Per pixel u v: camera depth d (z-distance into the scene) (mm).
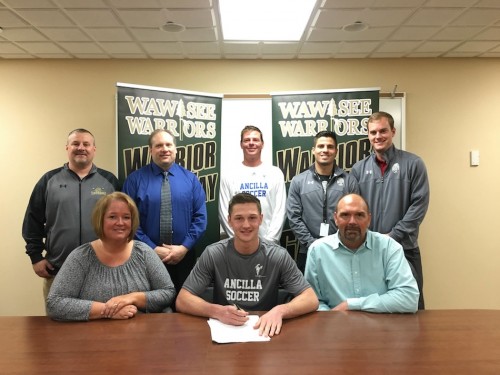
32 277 3904
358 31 3303
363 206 2020
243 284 1966
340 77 3986
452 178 4012
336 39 3473
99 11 2893
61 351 1393
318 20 3080
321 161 3072
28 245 2947
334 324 1656
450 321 1685
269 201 3213
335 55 3891
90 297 1901
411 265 2924
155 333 1562
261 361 1302
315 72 3984
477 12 2963
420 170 2928
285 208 3238
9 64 3895
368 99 3680
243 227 1900
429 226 4023
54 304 1754
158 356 1346
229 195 3283
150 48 3637
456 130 4012
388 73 3990
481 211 3986
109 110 3924
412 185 2941
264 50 3725
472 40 3531
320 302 2119
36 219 2953
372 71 3988
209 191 3656
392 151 3012
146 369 1249
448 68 4008
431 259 4016
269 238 3082
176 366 1269
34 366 1275
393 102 3971
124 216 1954
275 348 1407
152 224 2908
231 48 3660
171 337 1519
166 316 1771
